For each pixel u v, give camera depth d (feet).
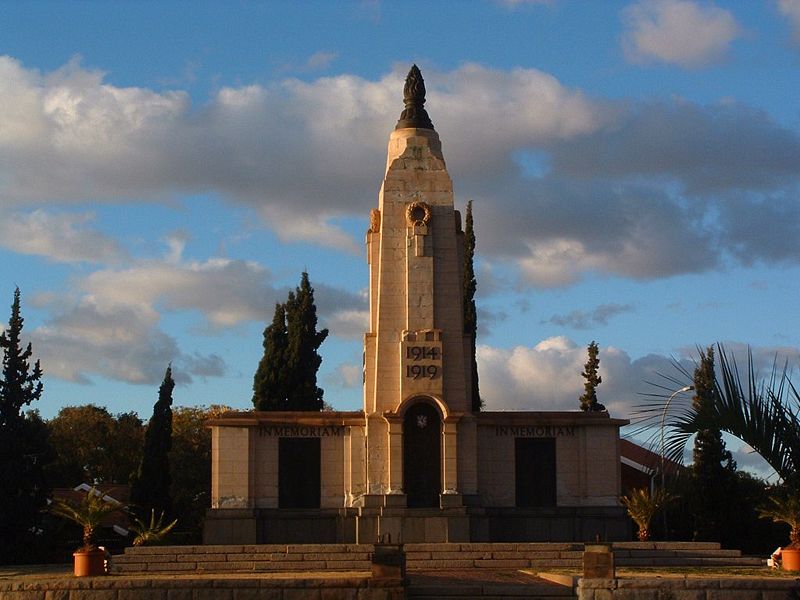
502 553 161.48
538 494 186.70
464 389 186.09
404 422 184.24
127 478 358.23
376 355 187.01
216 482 183.62
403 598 124.16
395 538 179.73
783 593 121.08
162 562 158.92
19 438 233.76
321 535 183.42
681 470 71.82
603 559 123.54
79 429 355.56
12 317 239.91
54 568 192.34
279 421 185.88
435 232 190.08
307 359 268.41
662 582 121.60
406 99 198.49
